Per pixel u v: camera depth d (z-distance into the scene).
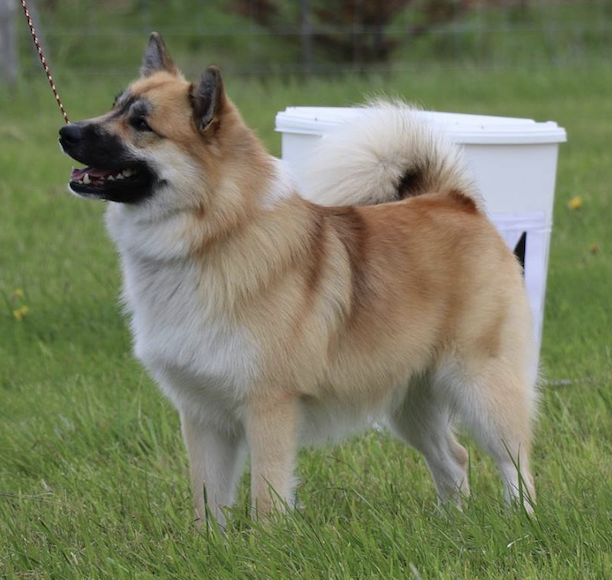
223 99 6.79
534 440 8.71
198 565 6.25
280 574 6.08
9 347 11.24
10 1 23.53
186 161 6.74
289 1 31.17
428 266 7.61
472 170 8.63
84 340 11.48
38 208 16.30
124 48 30.75
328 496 7.79
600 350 10.78
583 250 14.38
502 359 7.71
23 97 23.53
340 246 7.32
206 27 32.75
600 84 26.42
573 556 6.18
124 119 6.85
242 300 6.77
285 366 6.89
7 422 9.26
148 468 8.41
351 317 7.30
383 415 8.04
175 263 6.87
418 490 7.99
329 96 24.33
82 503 7.61
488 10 35.47
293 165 9.37
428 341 7.63
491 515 6.71
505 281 7.80
